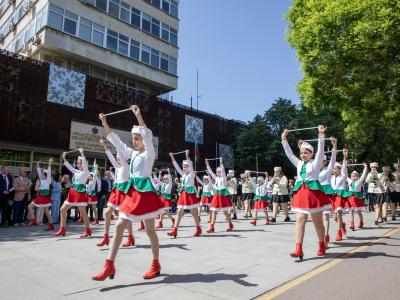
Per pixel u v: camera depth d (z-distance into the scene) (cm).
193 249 714
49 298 406
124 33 2745
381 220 1317
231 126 3522
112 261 462
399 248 730
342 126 2873
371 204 1877
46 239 855
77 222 1343
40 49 2314
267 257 634
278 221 1367
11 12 2917
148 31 2961
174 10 3247
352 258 629
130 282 471
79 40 2414
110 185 1480
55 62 2417
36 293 425
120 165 764
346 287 453
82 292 429
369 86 1505
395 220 1355
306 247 737
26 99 2011
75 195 891
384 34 1258
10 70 1959
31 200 1273
